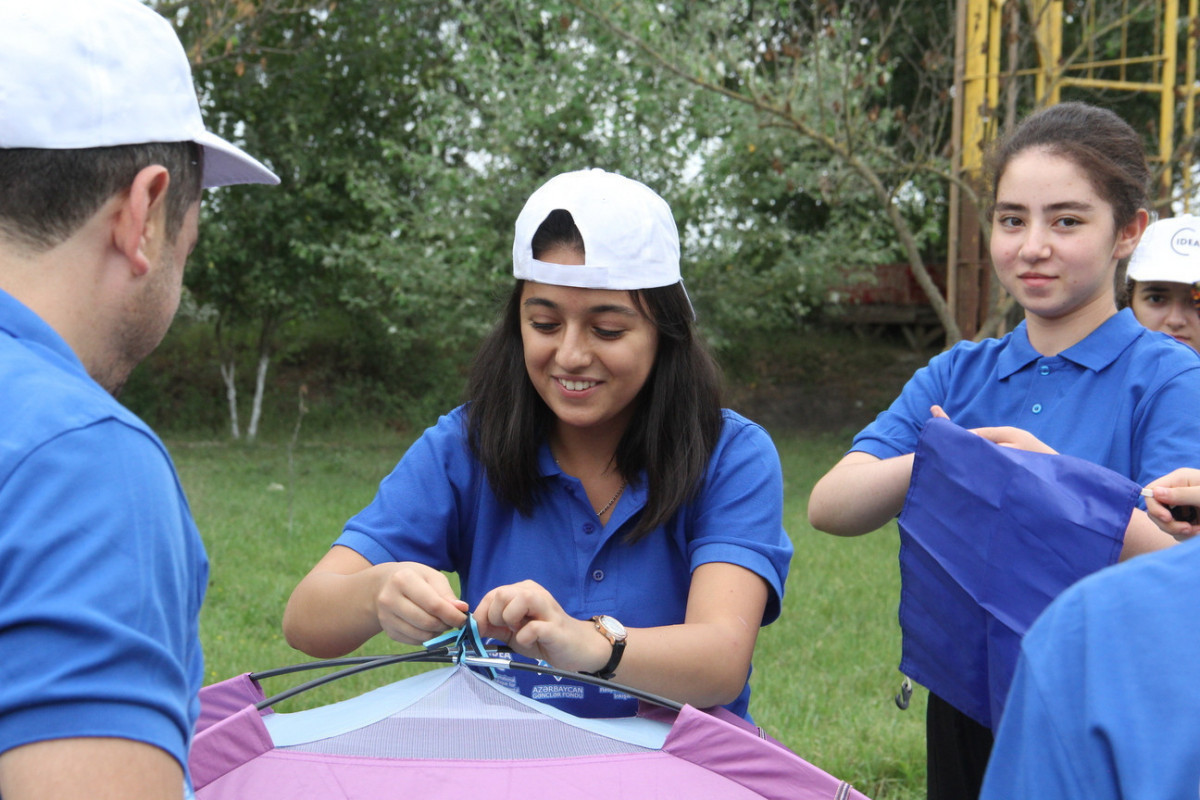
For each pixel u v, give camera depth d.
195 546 0.97
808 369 17.38
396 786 1.33
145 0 7.30
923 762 3.62
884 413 2.15
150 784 0.83
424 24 13.12
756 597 1.71
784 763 1.37
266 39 11.77
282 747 1.41
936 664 1.75
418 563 1.66
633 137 10.59
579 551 1.81
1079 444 1.83
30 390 0.90
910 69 14.02
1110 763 0.68
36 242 0.99
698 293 11.10
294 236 12.03
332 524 8.03
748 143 10.30
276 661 4.75
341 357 15.59
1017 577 1.61
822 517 1.99
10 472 0.85
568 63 10.20
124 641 0.83
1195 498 1.50
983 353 2.07
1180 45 12.01
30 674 0.81
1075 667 0.71
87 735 0.81
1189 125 8.51
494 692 1.48
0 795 0.81
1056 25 8.25
